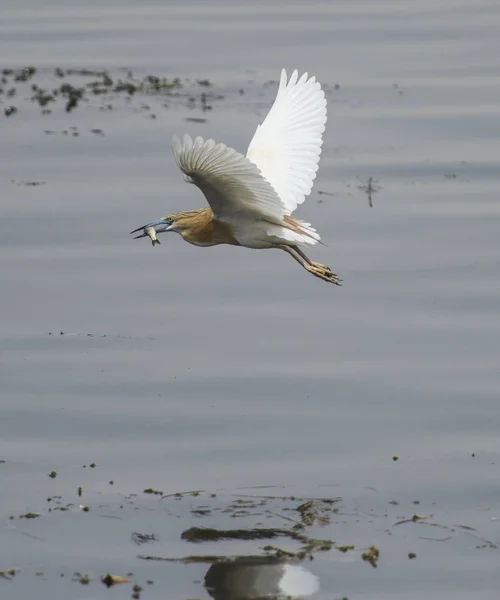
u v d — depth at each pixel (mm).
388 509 11703
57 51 29109
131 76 26922
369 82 26094
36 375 14359
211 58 28219
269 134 12617
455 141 22609
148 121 23578
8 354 14883
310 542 11133
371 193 20188
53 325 15672
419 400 13766
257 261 18016
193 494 11914
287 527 11383
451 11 33000
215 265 17812
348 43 29391
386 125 23469
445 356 14789
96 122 23672
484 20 31812
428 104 24609
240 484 12109
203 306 16312
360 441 12953
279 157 12422
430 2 34281
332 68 27172
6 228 18672
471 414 13477
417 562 10844
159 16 32750
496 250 17891
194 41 29797
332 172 21234
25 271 17281
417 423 13312
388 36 30125
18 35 30594
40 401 13742
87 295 16578
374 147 22359
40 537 11188
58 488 12039
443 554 10969
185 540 11148
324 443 12906
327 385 14133
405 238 18391
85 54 28844
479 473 12312
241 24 31516
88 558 10867
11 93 25688
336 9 33406
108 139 22688
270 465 12477
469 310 16016
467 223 18906
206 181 10844
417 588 10453
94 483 12125
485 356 14766
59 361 14719
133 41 29922
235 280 17250
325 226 18859
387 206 19625
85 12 33312
